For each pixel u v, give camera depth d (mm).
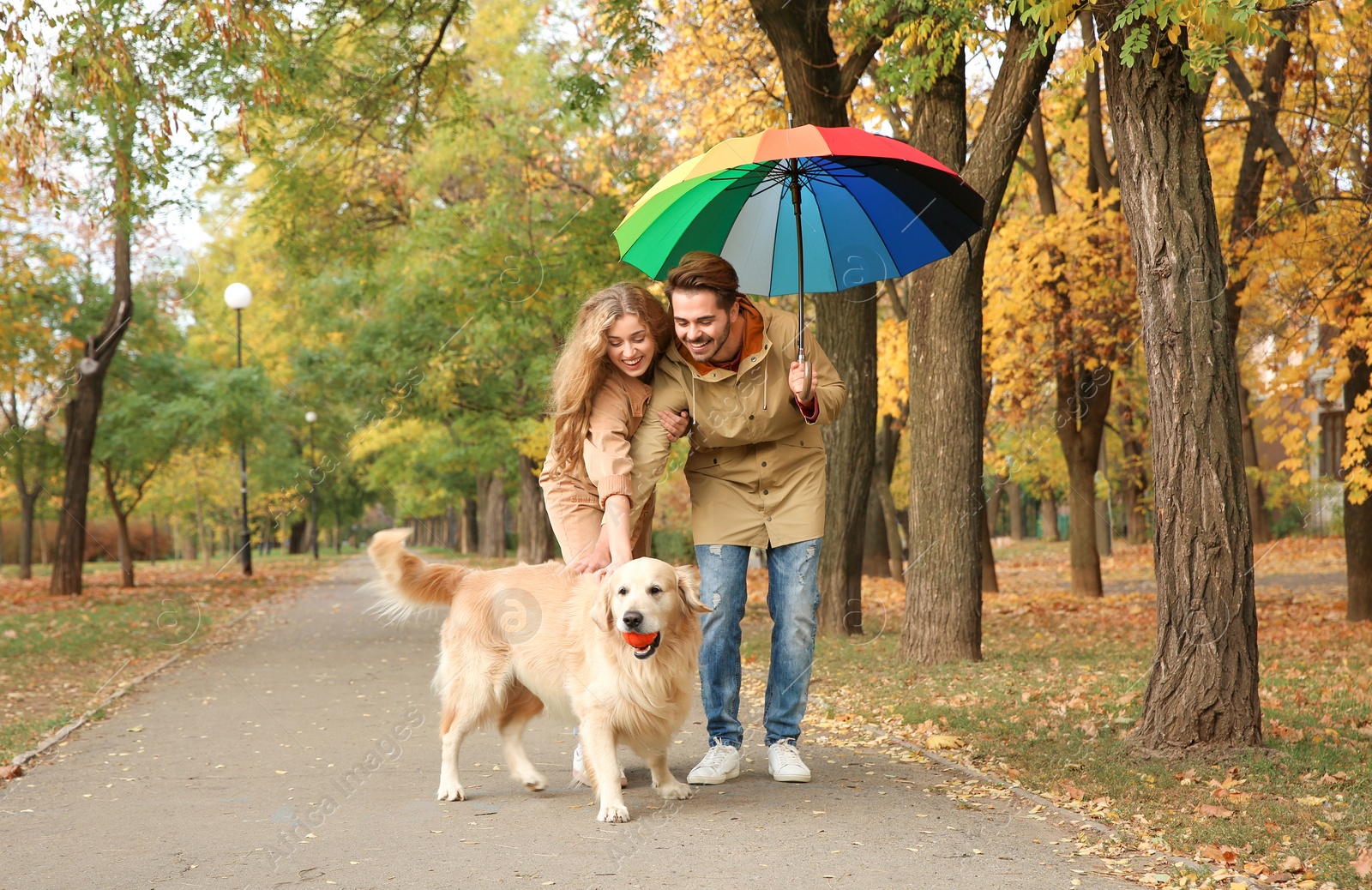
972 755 5027
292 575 26641
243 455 20953
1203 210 4809
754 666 8789
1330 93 10461
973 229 4332
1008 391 14109
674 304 3965
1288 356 10258
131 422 20688
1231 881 3225
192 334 25188
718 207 4391
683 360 4195
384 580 4301
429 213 15891
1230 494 4789
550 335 16531
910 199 4234
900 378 13875
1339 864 3336
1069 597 15492
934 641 8531
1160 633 4941
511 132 15688
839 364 10594
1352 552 11070
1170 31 4480
